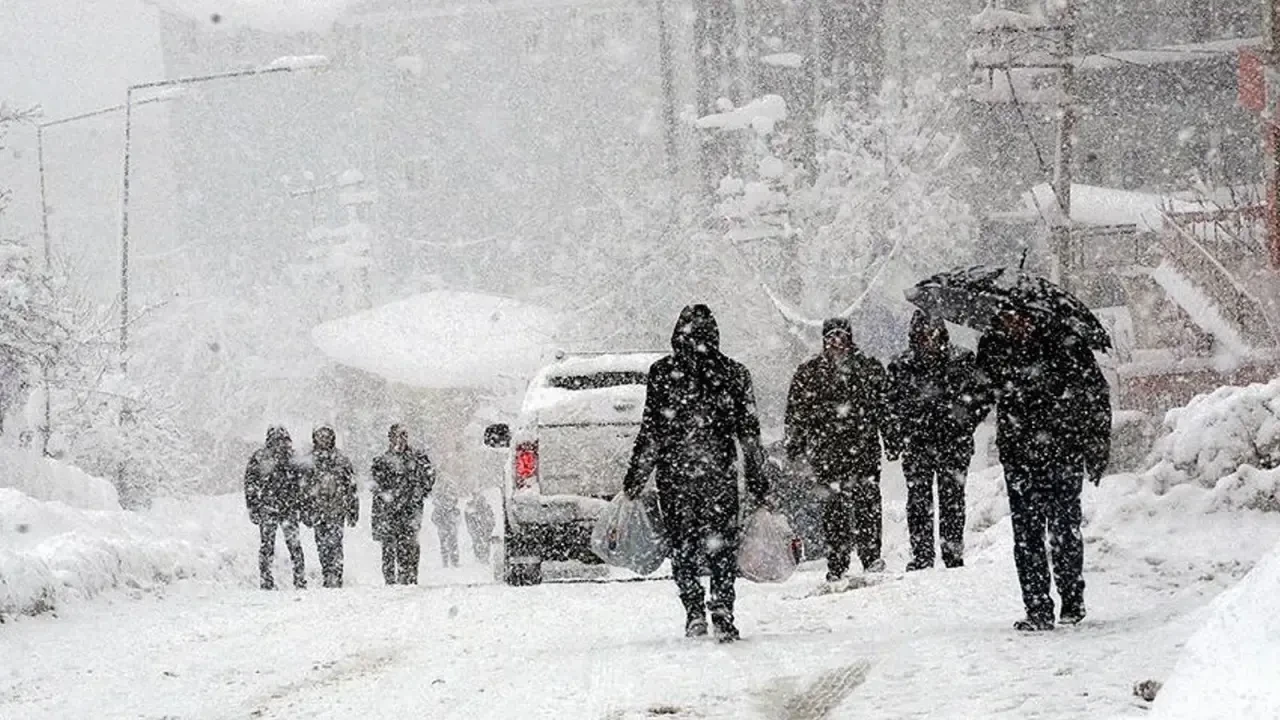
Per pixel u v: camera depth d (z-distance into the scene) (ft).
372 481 161.17
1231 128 458.09
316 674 72.90
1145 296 245.04
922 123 413.39
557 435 117.29
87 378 265.75
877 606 86.99
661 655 71.15
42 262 248.11
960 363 105.09
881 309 394.32
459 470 431.84
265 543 157.69
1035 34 314.14
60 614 99.50
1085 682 56.49
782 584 107.34
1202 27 477.36
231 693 68.33
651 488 85.87
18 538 123.75
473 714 59.88
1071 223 302.25
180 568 124.77
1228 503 94.94
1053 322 71.61
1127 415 212.43
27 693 70.54
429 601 103.19
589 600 99.96
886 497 277.23
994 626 74.43
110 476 262.06
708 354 75.97
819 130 416.67
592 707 59.41
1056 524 71.82
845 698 57.82
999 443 71.72
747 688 61.36
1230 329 219.82
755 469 77.10
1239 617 40.93
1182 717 38.99
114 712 64.75
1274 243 202.69
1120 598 81.05
